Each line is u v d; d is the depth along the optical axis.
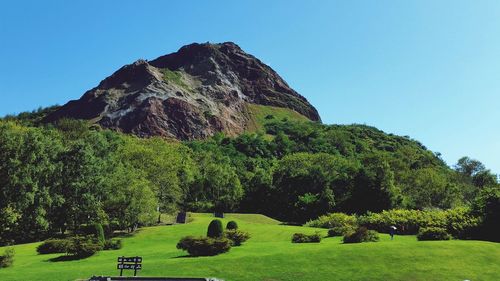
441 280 28.31
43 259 38.78
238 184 104.31
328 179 98.88
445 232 41.72
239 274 29.45
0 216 51.03
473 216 46.38
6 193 53.00
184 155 116.25
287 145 180.25
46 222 56.97
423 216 51.97
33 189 54.59
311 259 32.41
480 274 29.58
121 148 87.69
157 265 32.16
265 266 31.05
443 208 97.19
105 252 42.56
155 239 53.12
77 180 62.50
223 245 37.03
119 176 63.59
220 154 148.12
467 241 39.16
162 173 75.38
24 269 33.25
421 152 180.62
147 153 76.19
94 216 60.78
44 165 58.47
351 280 28.31
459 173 143.75
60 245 42.84
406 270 30.02
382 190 80.81
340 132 198.00
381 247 35.09
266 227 61.47
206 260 33.19
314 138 192.25
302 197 89.94
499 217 43.81
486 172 138.38
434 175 103.81
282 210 99.69
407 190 99.19
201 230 58.84
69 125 119.00
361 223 56.19
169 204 76.00
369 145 194.25
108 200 60.97
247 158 158.62
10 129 58.34
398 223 52.28
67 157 64.06
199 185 103.12
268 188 105.44
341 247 35.56
